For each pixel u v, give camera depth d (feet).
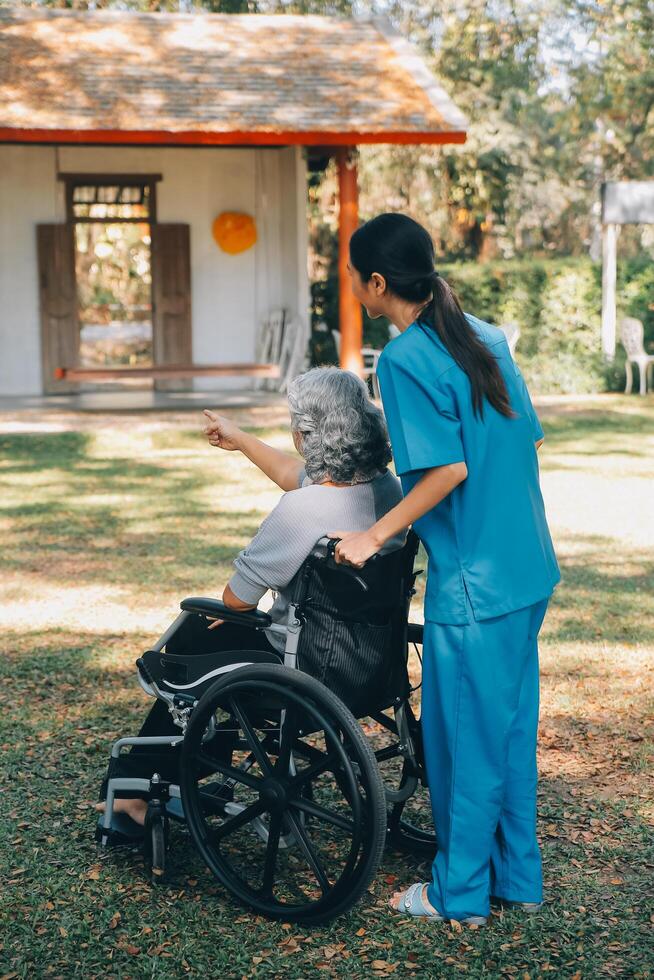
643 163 79.51
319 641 9.18
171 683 9.70
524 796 9.32
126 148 49.60
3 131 40.96
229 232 50.65
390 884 9.83
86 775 12.00
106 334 55.52
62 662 15.52
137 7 76.48
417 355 8.66
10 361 49.93
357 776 9.25
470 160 68.80
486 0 72.95
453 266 51.44
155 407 44.57
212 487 28.53
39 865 10.06
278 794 9.15
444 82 72.02
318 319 52.06
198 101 43.21
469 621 8.79
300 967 8.56
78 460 32.78
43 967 8.57
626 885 9.73
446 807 9.06
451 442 8.55
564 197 75.97
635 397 47.42
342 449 9.29
